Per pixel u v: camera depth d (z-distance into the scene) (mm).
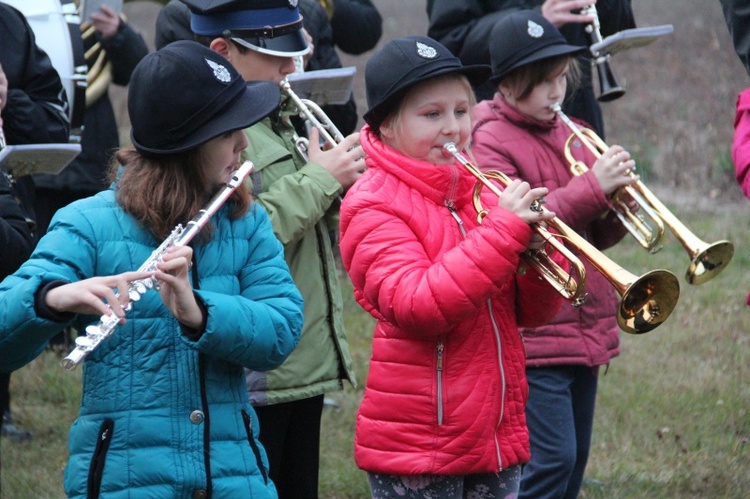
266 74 5703
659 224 6152
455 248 4641
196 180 4305
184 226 4266
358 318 11312
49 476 7637
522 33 6426
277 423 5480
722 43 23516
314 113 5992
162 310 4199
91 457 4129
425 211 4898
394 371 4863
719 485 7543
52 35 7016
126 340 4164
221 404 4254
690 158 17047
